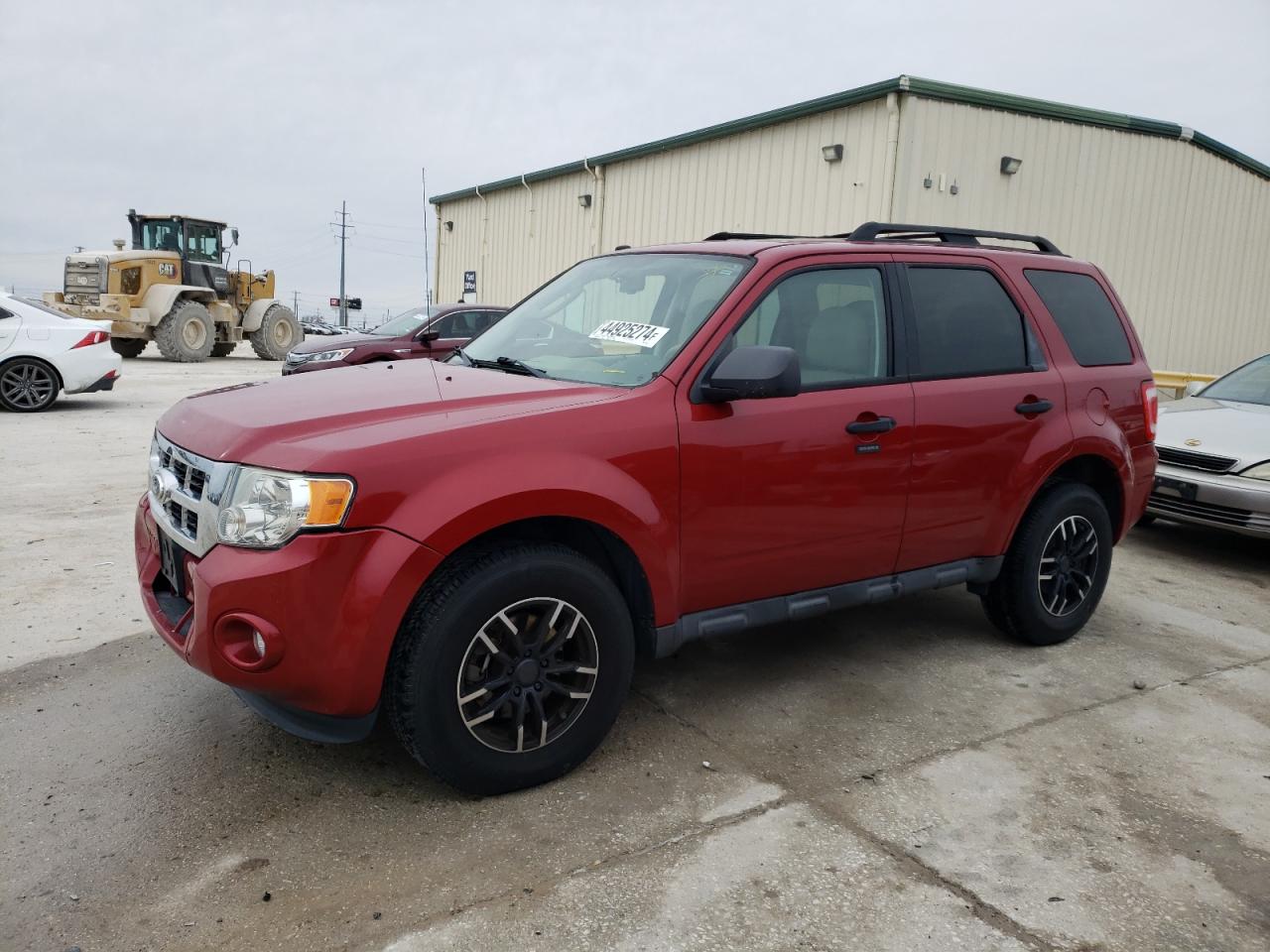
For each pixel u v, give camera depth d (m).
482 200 21.22
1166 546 6.63
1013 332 4.09
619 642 2.99
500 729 2.87
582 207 17.75
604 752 3.20
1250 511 5.78
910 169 11.54
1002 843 2.71
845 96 11.89
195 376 17.30
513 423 2.79
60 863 2.48
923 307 3.81
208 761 3.04
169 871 2.46
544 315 3.91
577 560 2.87
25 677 3.63
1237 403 6.94
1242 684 4.01
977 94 11.72
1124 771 3.19
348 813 2.76
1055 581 4.28
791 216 13.13
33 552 5.28
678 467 3.04
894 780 3.05
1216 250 15.13
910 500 3.65
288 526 2.48
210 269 22.69
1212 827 2.84
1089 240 13.38
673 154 15.36
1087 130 12.99
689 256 3.69
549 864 2.54
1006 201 12.43
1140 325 14.38
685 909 2.36
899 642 4.39
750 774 3.06
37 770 2.95
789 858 2.60
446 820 2.74
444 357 4.09
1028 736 3.43
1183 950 2.28
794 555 3.39
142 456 8.37
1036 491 4.08
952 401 3.73
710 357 3.18
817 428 3.35
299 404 2.90
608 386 3.13
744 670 3.98
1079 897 2.46
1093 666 4.16
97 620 4.25
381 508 2.53
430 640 2.62
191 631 2.60
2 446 8.72
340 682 2.54
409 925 2.27
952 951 2.24
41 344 11.16
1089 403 4.27
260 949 2.17
